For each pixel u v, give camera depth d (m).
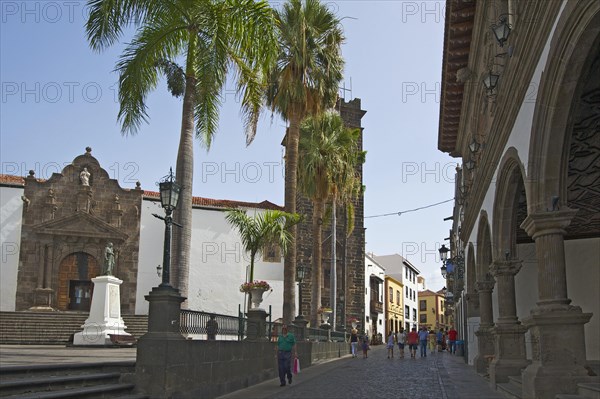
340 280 47.03
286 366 15.21
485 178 15.70
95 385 9.71
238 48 15.68
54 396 8.18
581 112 9.99
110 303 27.80
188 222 15.63
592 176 12.93
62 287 38.94
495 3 13.82
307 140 30.56
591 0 7.02
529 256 18.80
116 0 14.91
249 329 15.79
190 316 11.84
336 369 21.50
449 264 35.62
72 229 39.31
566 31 7.80
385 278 69.38
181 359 10.79
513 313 13.82
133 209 40.84
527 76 9.79
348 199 34.97
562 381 8.82
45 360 12.87
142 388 10.21
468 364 24.75
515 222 13.55
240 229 22.86
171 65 16.73
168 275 11.03
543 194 9.24
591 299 17.61
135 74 15.50
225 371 13.23
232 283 40.66
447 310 70.31
